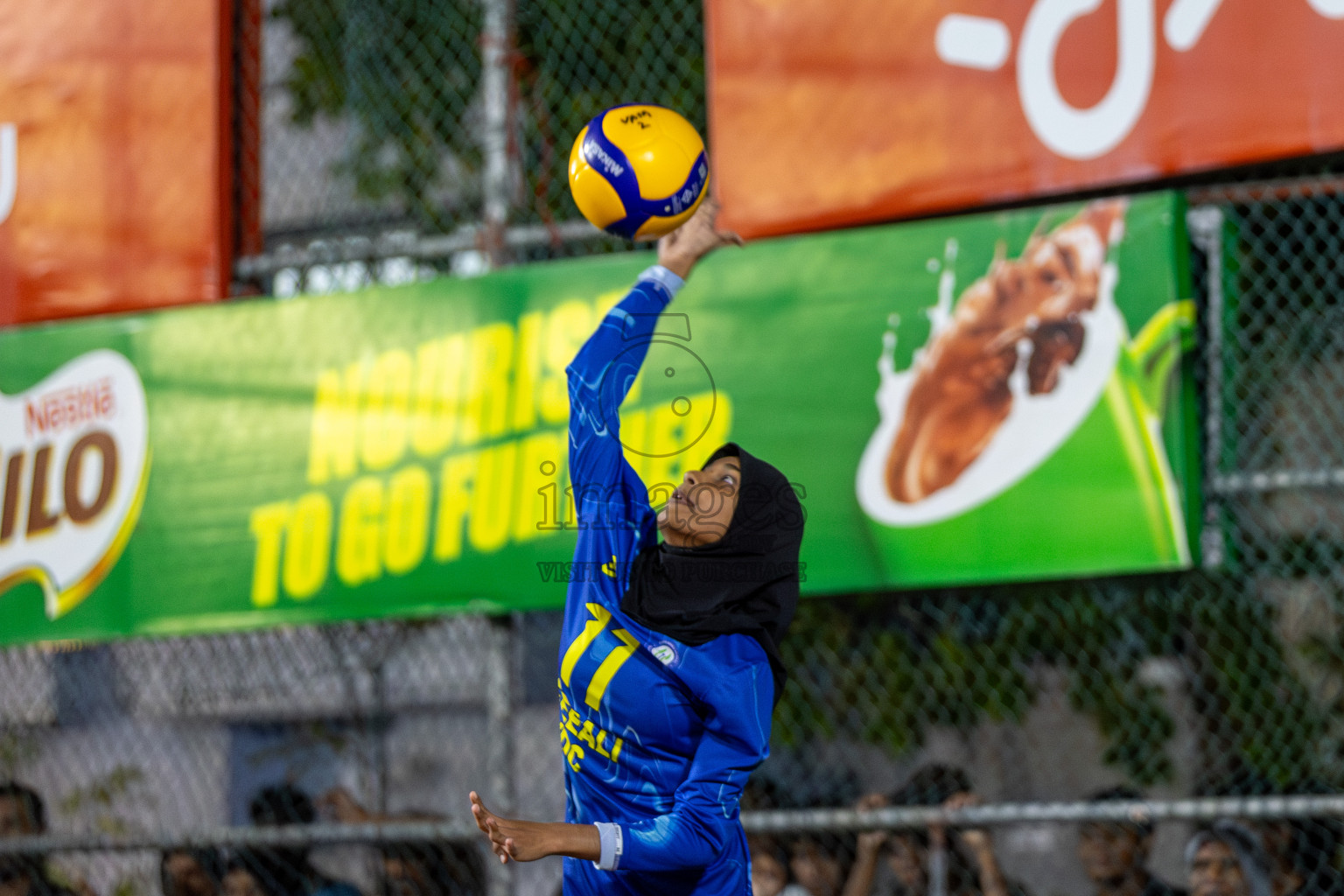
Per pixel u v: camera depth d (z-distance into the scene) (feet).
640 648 21.97
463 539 38.86
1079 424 34.68
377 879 44.65
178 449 41.88
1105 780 47.34
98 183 43.86
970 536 35.17
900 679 46.96
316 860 46.16
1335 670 43.52
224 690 48.06
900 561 35.60
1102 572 34.04
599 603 22.67
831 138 38.09
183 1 43.62
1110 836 38.65
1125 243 34.91
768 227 38.34
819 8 38.50
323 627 47.24
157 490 41.88
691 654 21.47
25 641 42.57
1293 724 43.70
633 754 22.06
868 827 35.53
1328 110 33.99
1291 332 41.63
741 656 21.58
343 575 39.83
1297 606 44.19
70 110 44.34
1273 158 34.37
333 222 49.85
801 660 47.73
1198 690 45.03
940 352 36.11
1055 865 47.65
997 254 36.09
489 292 39.70
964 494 35.37
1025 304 35.60
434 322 40.14
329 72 50.39
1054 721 48.14
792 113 38.47
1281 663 44.09
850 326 36.91
